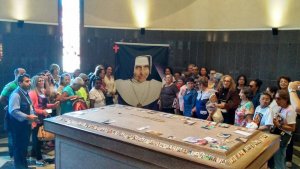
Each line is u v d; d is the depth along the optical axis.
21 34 5.71
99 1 6.56
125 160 2.63
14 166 4.01
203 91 4.50
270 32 5.50
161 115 3.36
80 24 6.53
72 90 4.42
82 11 6.51
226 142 2.39
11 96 3.60
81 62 6.61
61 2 6.21
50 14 6.09
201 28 6.18
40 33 5.97
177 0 6.32
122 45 6.43
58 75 5.23
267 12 5.50
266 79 5.61
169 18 6.43
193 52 6.29
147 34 6.61
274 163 3.62
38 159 4.19
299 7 5.18
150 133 2.60
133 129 2.72
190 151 2.26
